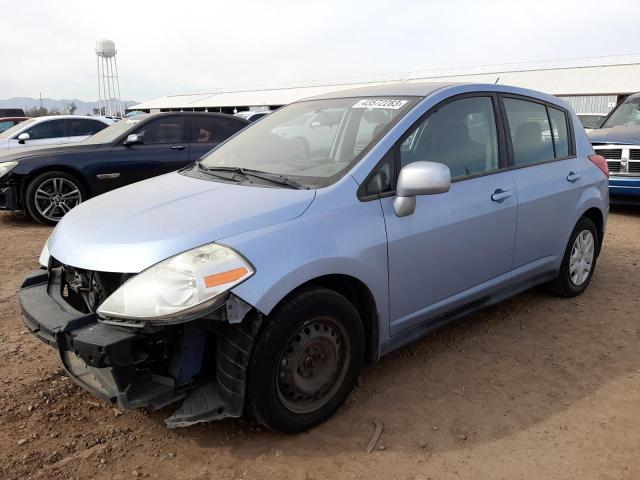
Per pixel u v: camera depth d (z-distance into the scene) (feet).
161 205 9.45
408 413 9.73
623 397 10.22
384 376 11.03
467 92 12.00
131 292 7.78
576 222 14.55
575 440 8.95
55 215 25.48
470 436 9.07
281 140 12.06
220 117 29.43
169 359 8.30
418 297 10.55
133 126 26.96
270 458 8.55
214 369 8.73
